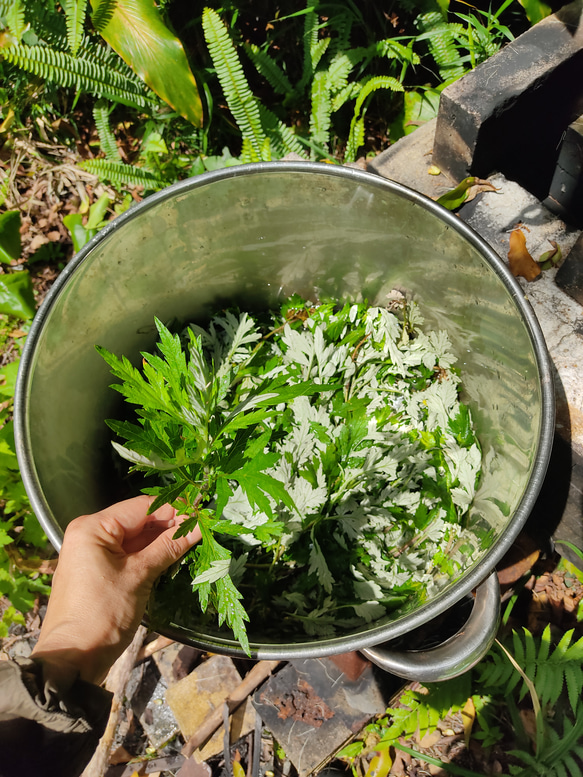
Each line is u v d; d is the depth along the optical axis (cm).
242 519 112
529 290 127
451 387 123
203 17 154
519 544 133
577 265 118
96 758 124
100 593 77
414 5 165
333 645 81
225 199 108
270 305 141
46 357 97
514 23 172
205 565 76
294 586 111
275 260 128
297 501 109
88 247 98
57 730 65
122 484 123
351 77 180
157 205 102
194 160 183
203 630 91
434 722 129
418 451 119
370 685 123
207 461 83
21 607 143
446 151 142
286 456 112
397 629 80
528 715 131
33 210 188
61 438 103
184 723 129
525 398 96
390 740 129
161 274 118
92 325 109
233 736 130
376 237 115
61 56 164
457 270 107
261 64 172
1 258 175
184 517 91
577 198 129
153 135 183
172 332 133
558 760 121
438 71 177
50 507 91
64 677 68
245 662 138
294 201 111
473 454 115
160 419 78
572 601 141
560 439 118
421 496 118
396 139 177
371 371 128
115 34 154
